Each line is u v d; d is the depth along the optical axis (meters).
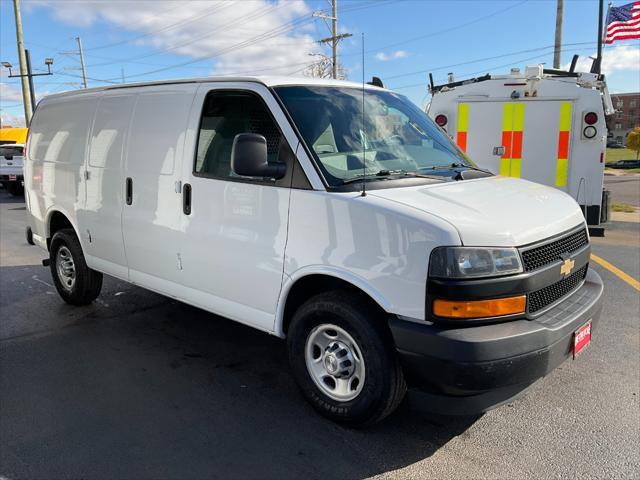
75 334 5.12
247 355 4.63
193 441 3.33
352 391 3.38
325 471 3.05
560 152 8.37
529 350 2.90
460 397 2.99
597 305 3.50
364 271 3.12
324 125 3.67
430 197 3.24
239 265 3.80
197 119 4.09
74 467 3.07
